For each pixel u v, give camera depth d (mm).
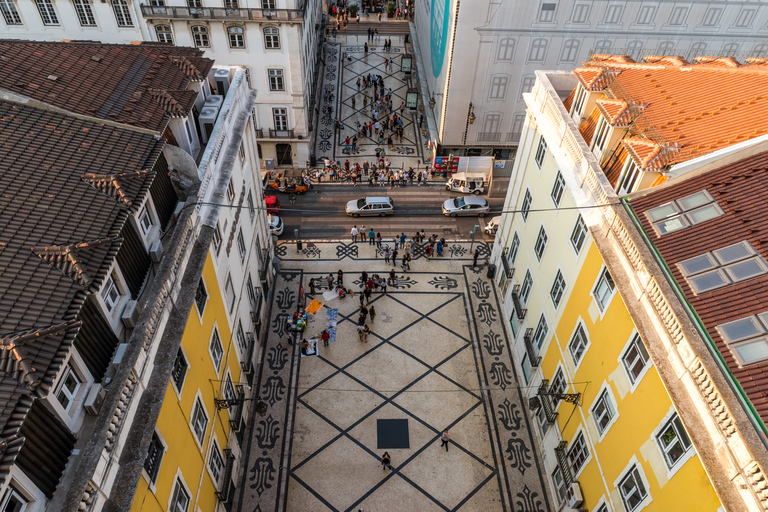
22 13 27078
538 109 19844
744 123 14094
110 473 9203
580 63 28500
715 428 9641
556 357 17875
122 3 27000
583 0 26125
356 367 21734
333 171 32719
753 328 10383
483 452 19047
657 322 11594
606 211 14203
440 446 19141
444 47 29906
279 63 29188
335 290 25188
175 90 14914
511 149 32594
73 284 9289
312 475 18156
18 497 7766
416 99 38344
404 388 21031
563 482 16672
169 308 12188
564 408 17078
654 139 14289
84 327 9625
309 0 33469
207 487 15062
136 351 10508
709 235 12344
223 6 27250
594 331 15000
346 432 19453
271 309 24109
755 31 27812
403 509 17359
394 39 50594
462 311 24438
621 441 13258
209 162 15312
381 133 36906
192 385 13656
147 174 11953
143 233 12297
